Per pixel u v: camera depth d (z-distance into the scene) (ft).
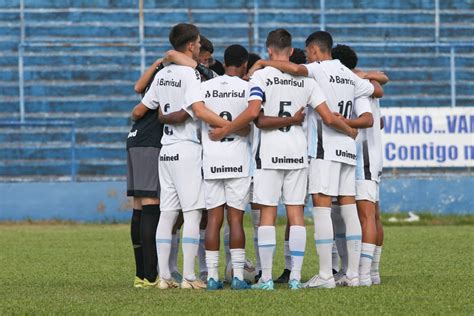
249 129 113.19
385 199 270.05
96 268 152.15
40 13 309.42
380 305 97.19
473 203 271.28
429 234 216.95
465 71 314.96
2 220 261.03
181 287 115.14
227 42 312.09
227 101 112.57
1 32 307.37
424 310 93.91
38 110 300.61
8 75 303.68
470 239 201.57
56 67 305.12
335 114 111.86
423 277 128.88
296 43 315.17
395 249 179.11
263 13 315.17
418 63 313.94
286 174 112.68
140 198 119.65
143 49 299.58
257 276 125.80
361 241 116.06
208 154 112.27
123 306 98.53
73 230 237.45
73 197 262.67
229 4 314.14
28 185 261.85
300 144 111.65
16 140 294.46
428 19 320.09
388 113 272.51
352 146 113.91
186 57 115.34
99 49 307.37
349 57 118.83
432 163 273.75
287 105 110.63
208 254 113.91
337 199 118.83
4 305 101.86
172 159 114.21
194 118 113.09
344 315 90.68
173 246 124.26
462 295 104.88
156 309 95.81
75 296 108.78
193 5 314.14
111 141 298.56
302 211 113.91
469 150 274.77
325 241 113.29
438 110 274.16
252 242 197.98
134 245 120.26
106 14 311.06
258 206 116.37
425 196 270.67
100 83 304.30
